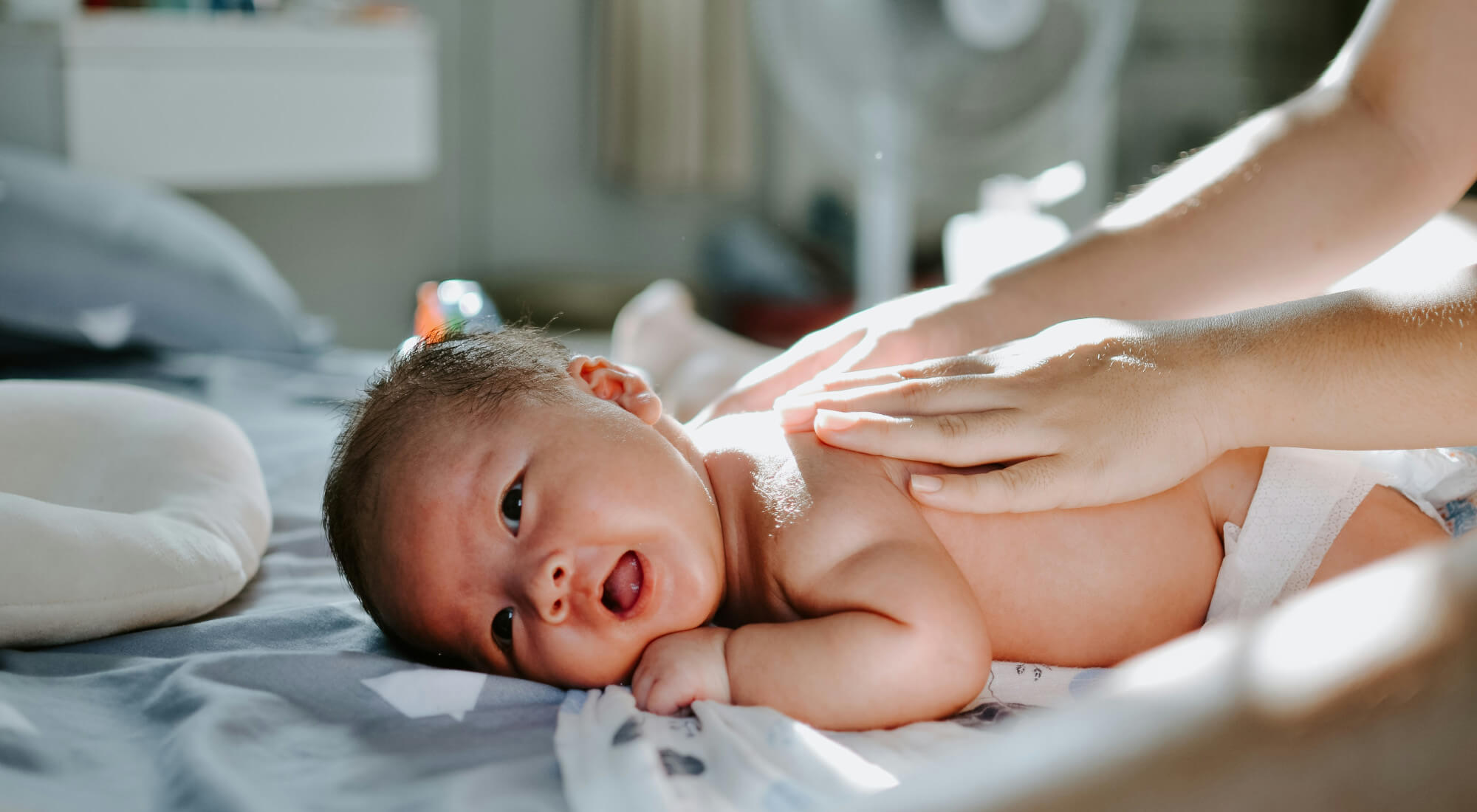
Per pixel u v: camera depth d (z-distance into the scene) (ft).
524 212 12.02
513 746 2.35
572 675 2.71
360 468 2.97
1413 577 1.06
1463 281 2.65
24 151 7.18
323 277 10.46
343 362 6.57
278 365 6.46
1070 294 3.32
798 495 2.81
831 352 3.34
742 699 2.55
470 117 11.45
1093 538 2.88
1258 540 2.88
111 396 3.64
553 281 10.85
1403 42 3.30
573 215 12.41
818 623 2.57
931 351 3.21
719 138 11.51
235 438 3.73
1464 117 3.25
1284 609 1.09
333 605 3.20
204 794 1.96
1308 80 11.96
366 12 9.16
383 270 10.93
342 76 8.79
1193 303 3.35
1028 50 6.71
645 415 3.08
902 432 2.64
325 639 3.01
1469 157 3.30
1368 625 1.01
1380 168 3.31
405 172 9.36
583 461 2.77
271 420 5.38
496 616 2.79
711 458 3.08
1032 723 1.04
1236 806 0.89
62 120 7.39
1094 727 0.96
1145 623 2.91
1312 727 0.93
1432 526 2.86
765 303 11.59
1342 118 3.37
